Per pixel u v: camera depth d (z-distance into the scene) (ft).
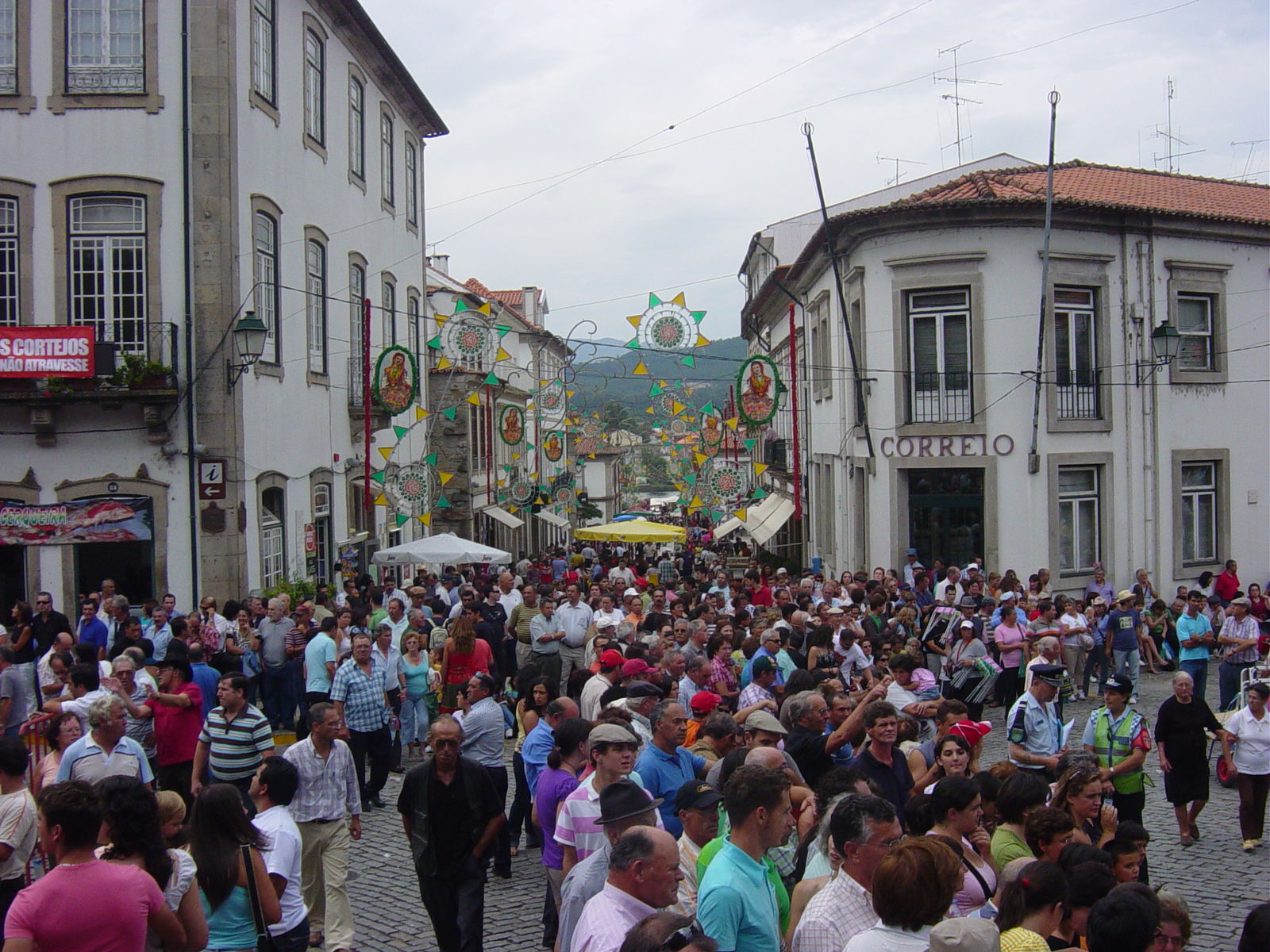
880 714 23.84
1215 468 81.82
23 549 60.39
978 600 52.90
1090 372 76.64
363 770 39.04
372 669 39.19
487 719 32.37
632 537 92.17
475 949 23.67
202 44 60.75
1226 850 34.09
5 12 61.00
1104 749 30.53
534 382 164.25
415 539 102.06
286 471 68.74
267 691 47.96
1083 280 75.25
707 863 17.63
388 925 28.04
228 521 60.44
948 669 46.24
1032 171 86.07
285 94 70.54
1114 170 91.50
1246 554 82.53
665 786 23.17
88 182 60.39
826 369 93.45
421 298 108.37
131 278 60.85
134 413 60.13
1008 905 16.94
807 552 107.14
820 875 18.34
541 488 134.82
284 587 62.49
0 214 60.80
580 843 21.12
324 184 77.87
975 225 73.05
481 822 24.23
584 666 52.60
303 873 26.58
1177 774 34.12
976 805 18.84
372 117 90.89
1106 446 76.13
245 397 62.64
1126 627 57.77
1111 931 14.70
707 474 96.89
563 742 24.67
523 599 57.52
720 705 31.89
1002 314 73.10
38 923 15.61
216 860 19.12
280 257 68.74
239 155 62.64
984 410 73.36
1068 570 75.72
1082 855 18.22
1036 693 30.60
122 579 61.05
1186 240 78.74
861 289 77.97
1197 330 81.10
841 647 43.11
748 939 15.57
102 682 33.04
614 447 169.07
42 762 28.43
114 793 17.42
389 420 85.87
